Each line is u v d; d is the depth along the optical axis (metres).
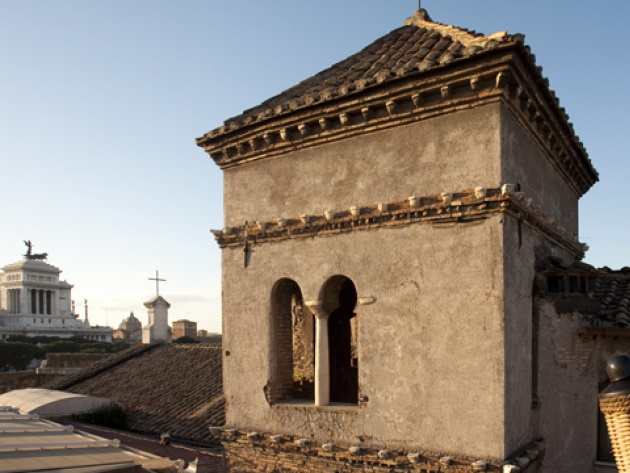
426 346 7.25
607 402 3.20
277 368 9.11
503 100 7.01
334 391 10.41
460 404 6.90
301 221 8.70
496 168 6.94
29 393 18.27
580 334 8.93
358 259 8.02
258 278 9.26
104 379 23.19
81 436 9.59
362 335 7.87
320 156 8.70
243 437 9.05
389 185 7.88
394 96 7.58
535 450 7.32
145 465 7.79
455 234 7.15
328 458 7.98
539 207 8.68
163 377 21.08
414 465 7.11
